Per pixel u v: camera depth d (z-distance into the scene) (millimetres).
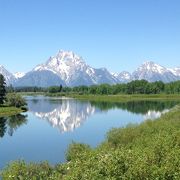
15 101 135625
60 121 93438
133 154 17969
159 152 19781
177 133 25781
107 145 35781
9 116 109062
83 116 107000
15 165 21500
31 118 102750
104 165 16188
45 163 24016
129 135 37062
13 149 50625
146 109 124438
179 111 64938
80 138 59438
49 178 19844
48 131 71438
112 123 82812
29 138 61594
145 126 41094
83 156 20453
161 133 29766
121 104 164500
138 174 15742
